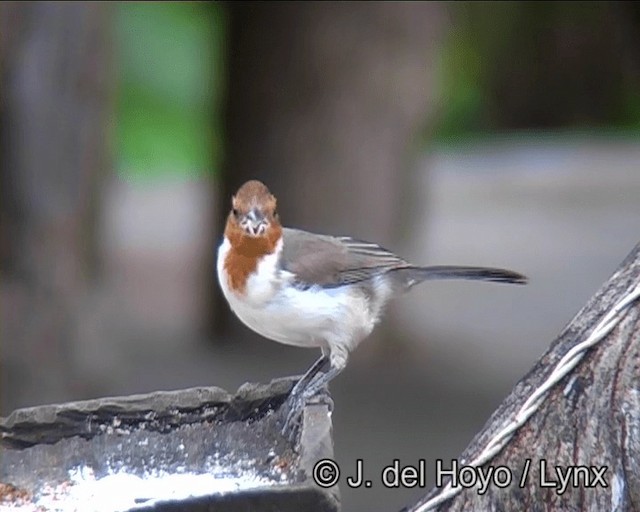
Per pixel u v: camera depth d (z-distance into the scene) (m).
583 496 4.75
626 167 28.47
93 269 12.20
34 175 11.55
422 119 16.02
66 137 11.66
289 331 6.49
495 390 14.66
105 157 12.17
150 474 5.57
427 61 15.77
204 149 22.02
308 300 6.37
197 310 18.05
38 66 11.48
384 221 15.81
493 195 26.95
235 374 14.89
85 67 11.71
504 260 21.44
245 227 6.29
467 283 20.95
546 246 22.45
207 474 5.53
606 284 5.04
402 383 14.95
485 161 29.33
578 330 4.96
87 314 11.99
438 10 15.80
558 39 19.64
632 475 4.66
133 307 18.38
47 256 11.63
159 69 21.02
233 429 5.79
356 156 15.66
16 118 11.48
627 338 4.75
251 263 6.37
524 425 4.90
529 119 26.61
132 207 26.19
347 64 15.56
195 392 5.90
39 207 11.59
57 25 11.49
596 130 26.56
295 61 15.66
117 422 5.79
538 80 23.86
